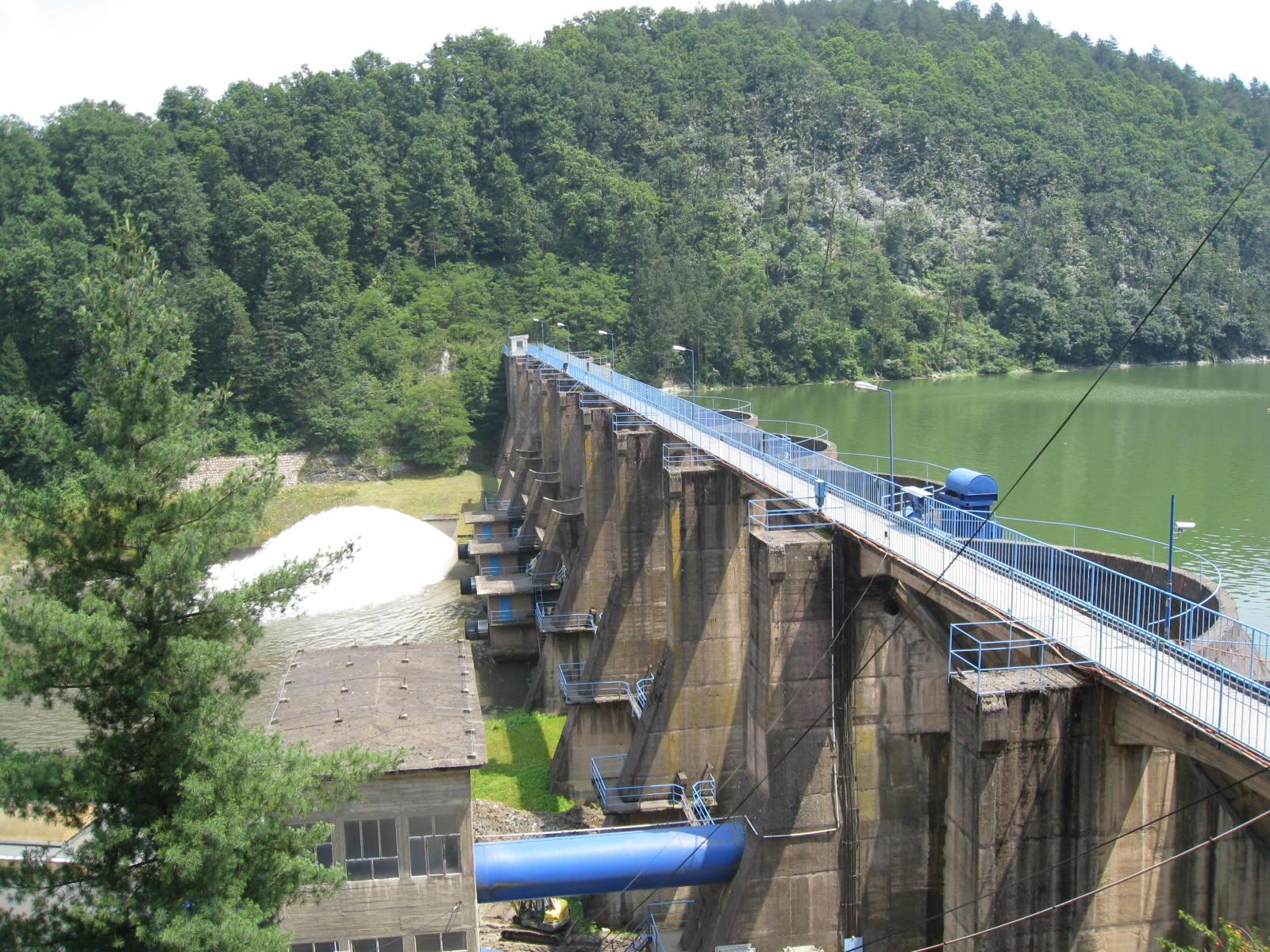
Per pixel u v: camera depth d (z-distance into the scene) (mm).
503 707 74688
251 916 29109
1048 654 31078
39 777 28734
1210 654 31750
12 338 136500
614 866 41625
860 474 46625
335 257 171250
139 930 27906
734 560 52594
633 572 62375
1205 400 184750
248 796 29609
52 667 29281
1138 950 30422
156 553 29953
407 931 36719
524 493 108500
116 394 31812
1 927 28938
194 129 191875
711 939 42188
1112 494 115625
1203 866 30078
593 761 60344
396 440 141375
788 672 40125
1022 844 29141
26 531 31078
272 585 32906
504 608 82875
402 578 102375
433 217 190750
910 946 41125
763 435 57188
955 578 36562
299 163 186625
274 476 34000
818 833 40438
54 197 163125
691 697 53031
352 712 39156
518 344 147000
